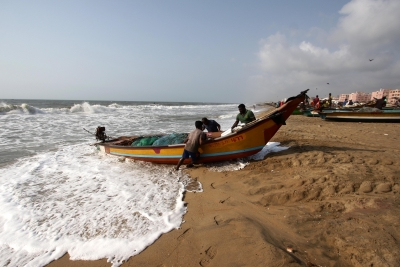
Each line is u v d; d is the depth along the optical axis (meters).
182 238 3.17
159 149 6.51
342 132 10.89
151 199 4.38
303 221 3.32
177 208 3.97
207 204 4.12
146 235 3.26
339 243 2.79
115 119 19.22
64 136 11.05
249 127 6.00
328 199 3.86
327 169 5.04
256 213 3.69
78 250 3.03
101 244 3.12
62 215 3.88
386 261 2.40
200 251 2.88
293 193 4.05
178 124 16.52
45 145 9.12
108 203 4.27
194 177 5.59
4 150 8.20
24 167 6.39
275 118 6.04
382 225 2.99
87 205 4.21
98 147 8.09
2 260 2.90
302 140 8.68
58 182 5.34
